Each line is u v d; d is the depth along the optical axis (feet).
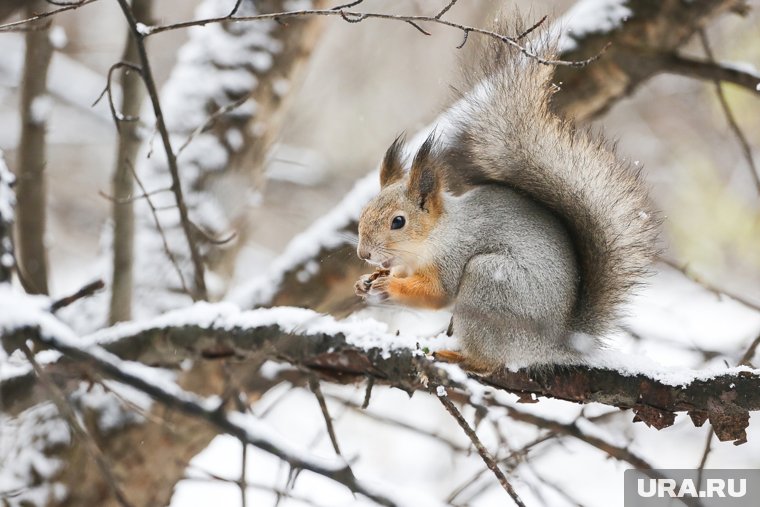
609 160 25.45
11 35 55.31
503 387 24.38
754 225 57.06
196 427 32.45
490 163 26.45
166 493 33.55
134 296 34.42
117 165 30.30
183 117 38.19
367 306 28.58
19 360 26.07
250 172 38.83
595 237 24.89
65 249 74.02
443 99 27.20
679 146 66.69
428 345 25.21
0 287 23.44
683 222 58.44
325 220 35.04
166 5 74.02
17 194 32.76
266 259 61.52
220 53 39.17
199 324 25.12
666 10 35.27
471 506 27.99
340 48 68.90
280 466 23.31
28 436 31.73
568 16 36.70
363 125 68.85
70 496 31.58
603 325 24.52
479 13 43.57
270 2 39.40
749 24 50.21
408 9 57.82
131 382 22.94
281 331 24.38
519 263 24.49
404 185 27.76
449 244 26.53
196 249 26.17
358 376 24.25
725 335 50.24
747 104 53.42
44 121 32.94
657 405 22.21
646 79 36.76
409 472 51.60
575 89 36.11
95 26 76.23
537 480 24.61
